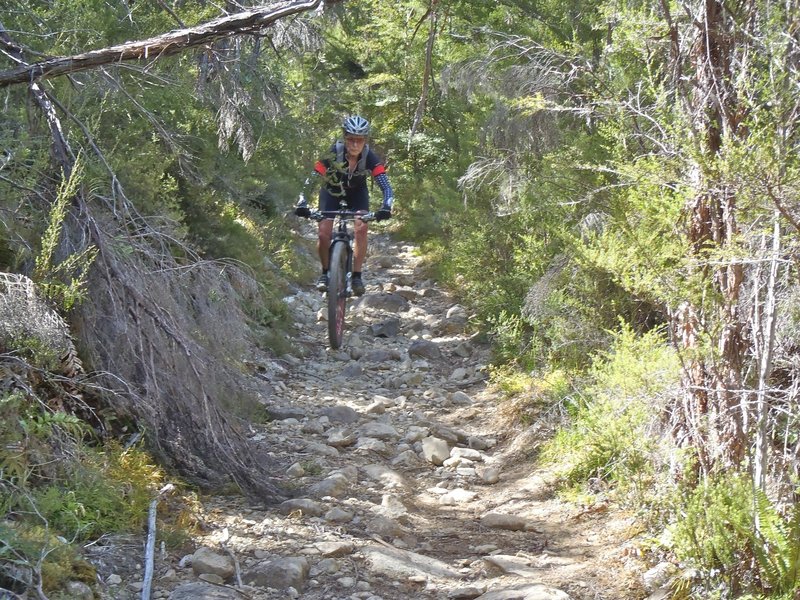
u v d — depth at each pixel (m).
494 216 10.20
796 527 4.03
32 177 5.43
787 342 4.46
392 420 8.02
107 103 6.99
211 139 9.76
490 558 4.91
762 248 4.14
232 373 6.18
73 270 5.32
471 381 9.41
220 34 5.59
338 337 8.23
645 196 4.59
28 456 4.48
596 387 5.88
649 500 5.05
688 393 4.70
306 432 7.34
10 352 4.79
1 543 3.78
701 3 4.39
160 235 6.01
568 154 7.43
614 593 4.51
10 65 6.05
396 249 17.91
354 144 7.91
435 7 5.81
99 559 4.30
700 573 4.30
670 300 4.47
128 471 5.03
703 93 4.39
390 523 5.34
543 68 6.95
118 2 7.69
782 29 3.97
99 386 5.09
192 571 4.43
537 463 6.59
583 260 4.84
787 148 3.76
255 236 12.42
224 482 5.61
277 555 4.72
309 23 10.82
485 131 9.31
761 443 4.18
